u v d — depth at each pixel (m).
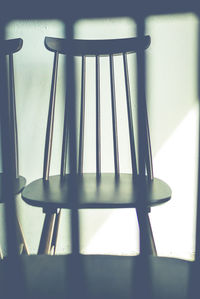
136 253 1.30
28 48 1.23
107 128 1.24
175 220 1.28
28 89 1.25
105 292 0.42
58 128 1.25
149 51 1.20
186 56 1.19
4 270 0.49
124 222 1.29
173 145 1.24
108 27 1.21
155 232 1.29
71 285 0.44
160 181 0.88
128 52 0.96
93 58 1.20
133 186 0.81
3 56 1.00
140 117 0.89
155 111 1.22
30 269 0.49
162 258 0.53
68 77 1.00
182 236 1.29
